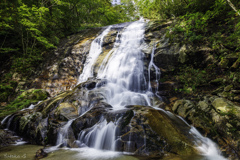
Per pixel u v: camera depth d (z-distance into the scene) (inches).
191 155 116.3
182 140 127.0
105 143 139.1
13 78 372.8
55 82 342.6
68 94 227.8
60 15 519.5
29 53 428.5
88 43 429.1
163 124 140.6
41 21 412.5
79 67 371.2
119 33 427.2
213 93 191.2
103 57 359.6
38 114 195.6
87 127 154.6
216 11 212.4
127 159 115.3
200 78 223.1
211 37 242.2
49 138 160.6
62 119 173.5
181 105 193.8
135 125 135.3
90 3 691.4
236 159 108.8
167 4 393.1
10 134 181.5
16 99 294.4
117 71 302.7
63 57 401.1
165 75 269.9
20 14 350.0
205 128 149.1
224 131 130.6
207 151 122.3
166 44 293.3
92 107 187.5
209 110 157.2
